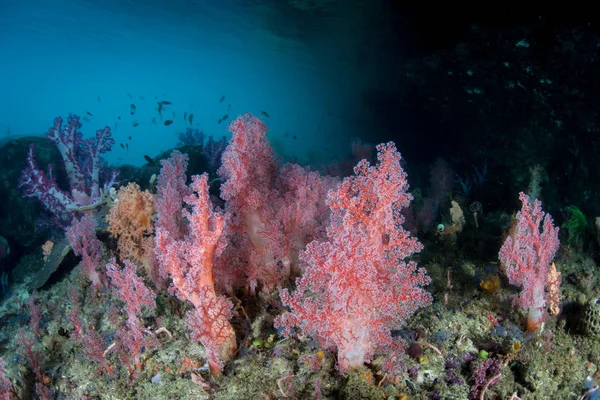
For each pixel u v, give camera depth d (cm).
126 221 579
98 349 414
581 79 1043
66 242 720
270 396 345
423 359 373
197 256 346
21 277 896
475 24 1327
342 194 335
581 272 566
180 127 9938
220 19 2808
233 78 6638
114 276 392
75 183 854
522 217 407
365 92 2092
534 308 413
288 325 329
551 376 380
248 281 498
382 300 326
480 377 355
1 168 1035
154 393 372
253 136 545
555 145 1135
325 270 306
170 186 567
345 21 2297
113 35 3919
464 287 513
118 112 13638
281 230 509
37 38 4416
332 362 360
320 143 3744
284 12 2447
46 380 452
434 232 757
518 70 1193
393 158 338
